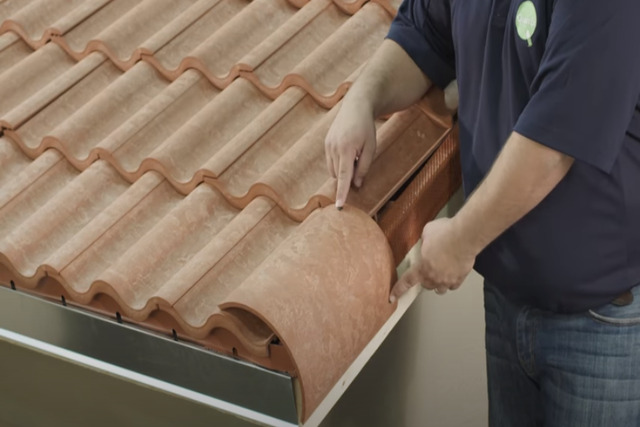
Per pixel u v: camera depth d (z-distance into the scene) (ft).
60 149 7.72
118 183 7.48
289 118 7.47
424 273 6.38
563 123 5.43
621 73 5.30
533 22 5.73
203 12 8.59
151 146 7.59
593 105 5.37
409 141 7.11
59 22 8.77
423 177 7.14
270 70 7.86
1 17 9.20
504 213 5.84
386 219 6.88
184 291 6.26
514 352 7.13
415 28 7.06
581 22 5.27
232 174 7.07
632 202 6.10
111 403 9.05
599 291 6.37
